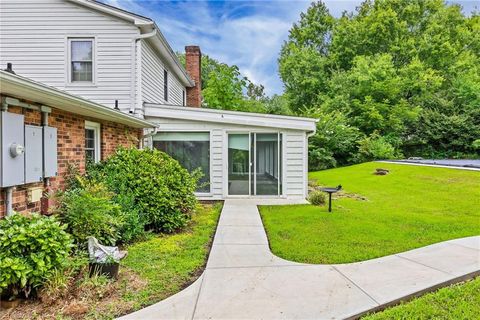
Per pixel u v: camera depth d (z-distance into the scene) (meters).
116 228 5.14
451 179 11.80
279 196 10.26
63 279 3.33
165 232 6.18
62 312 3.06
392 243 5.25
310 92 28.09
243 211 8.23
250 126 10.17
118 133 8.18
